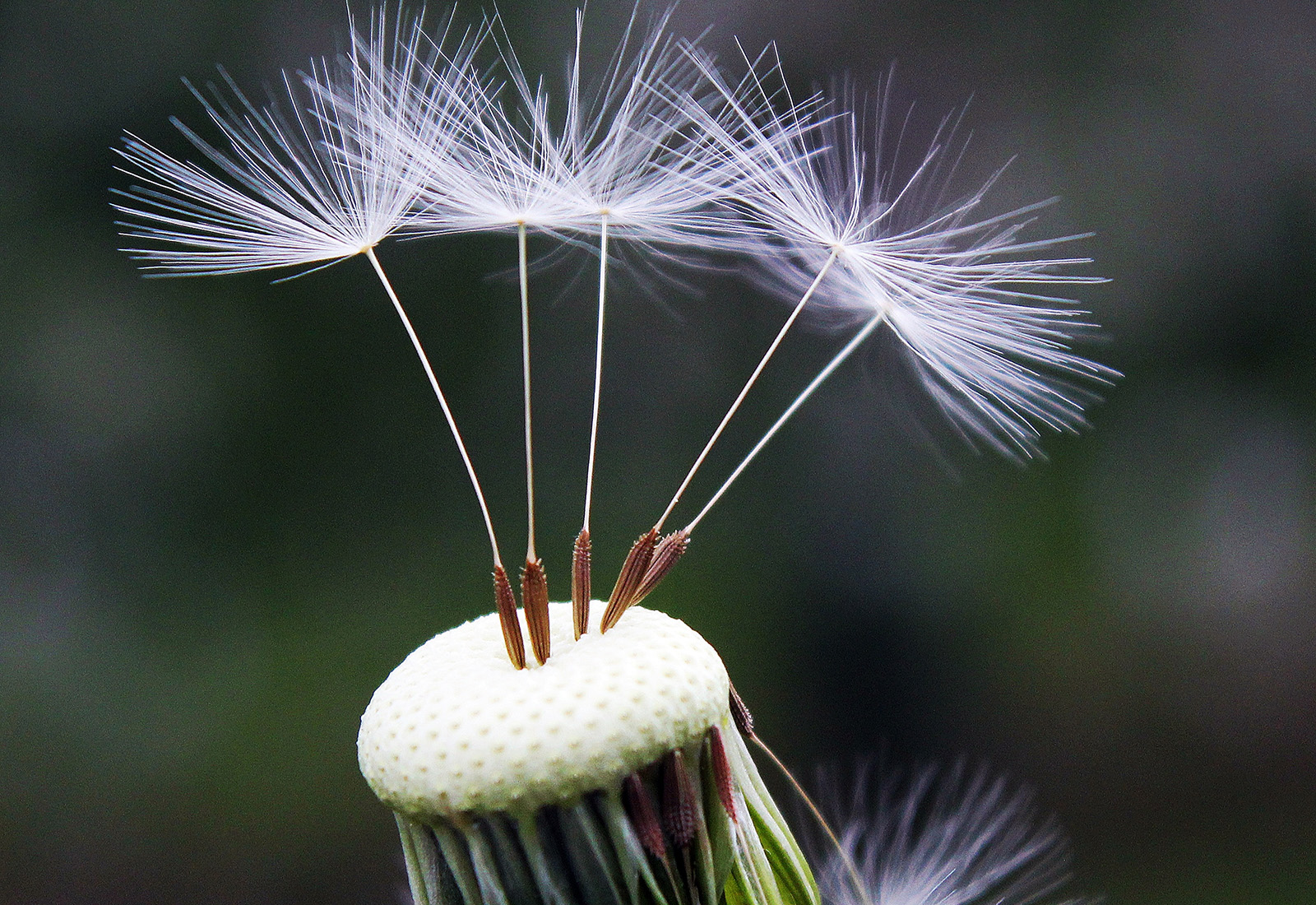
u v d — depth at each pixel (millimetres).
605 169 148
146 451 354
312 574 361
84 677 344
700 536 355
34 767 335
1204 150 340
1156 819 340
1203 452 353
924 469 349
